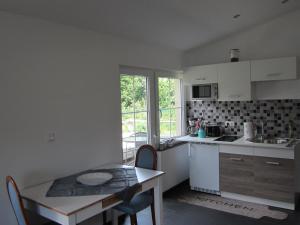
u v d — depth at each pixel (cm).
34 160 256
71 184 252
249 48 414
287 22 383
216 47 442
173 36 377
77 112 293
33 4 232
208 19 346
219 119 446
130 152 373
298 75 369
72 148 289
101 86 319
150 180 267
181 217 328
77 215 201
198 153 404
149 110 400
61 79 277
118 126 342
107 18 285
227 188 382
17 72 242
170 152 410
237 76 387
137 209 257
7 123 236
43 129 262
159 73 419
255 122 414
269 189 350
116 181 255
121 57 343
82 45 296
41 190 238
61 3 240
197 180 409
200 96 428
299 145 370
